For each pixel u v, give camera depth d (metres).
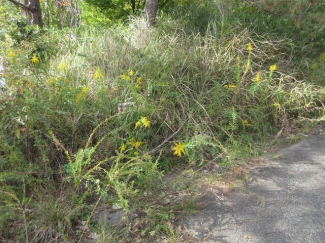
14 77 3.45
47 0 9.50
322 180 3.53
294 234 2.78
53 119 3.61
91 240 2.78
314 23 6.57
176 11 7.14
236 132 4.40
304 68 5.83
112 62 4.83
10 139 3.35
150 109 3.96
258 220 2.96
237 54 5.39
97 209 3.12
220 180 3.54
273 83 5.11
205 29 6.30
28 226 2.87
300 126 4.80
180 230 2.86
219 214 3.05
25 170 3.13
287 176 3.61
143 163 3.09
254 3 6.36
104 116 3.89
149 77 4.57
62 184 3.29
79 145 3.73
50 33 6.21
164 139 4.12
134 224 2.91
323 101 5.15
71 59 4.91
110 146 3.64
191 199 3.18
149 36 5.59
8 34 5.45
